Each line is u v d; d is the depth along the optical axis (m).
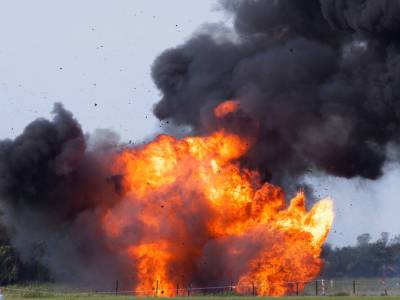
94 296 164.75
